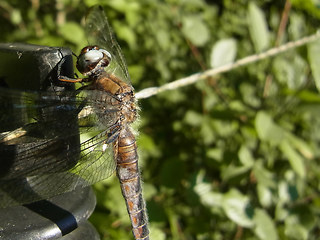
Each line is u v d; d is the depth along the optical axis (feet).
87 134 0.26
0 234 0.18
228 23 0.65
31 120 0.21
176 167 0.41
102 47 0.30
